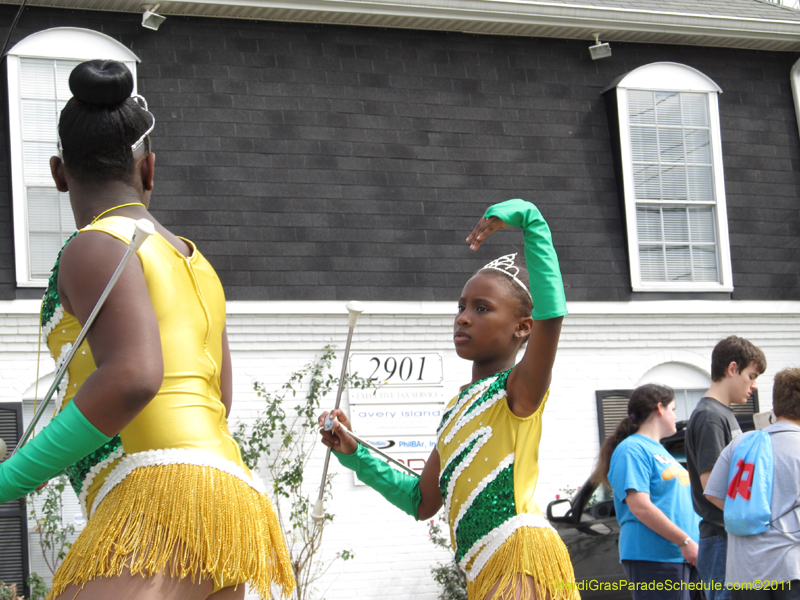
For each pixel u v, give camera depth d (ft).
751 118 35.96
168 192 29.30
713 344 34.14
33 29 28.81
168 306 5.74
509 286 8.56
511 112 33.14
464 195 32.12
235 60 30.55
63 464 5.07
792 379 13.10
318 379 29.81
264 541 5.71
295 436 29.48
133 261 5.52
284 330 29.94
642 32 34.47
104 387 5.05
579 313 32.60
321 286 30.22
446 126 32.37
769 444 12.84
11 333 27.66
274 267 29.91
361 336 30.58
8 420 27.35
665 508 15.48
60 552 26.12
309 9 30.86
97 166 5.92
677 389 33.86
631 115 34.17
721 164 34.91
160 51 29.89
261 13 30.76
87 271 5.42
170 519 5.31
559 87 33.91
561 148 33.45
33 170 28.37
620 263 33.42
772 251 35.24
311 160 30.81
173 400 5.62
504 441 7.88
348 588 29.14
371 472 9.61
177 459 5.47
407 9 31.60
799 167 36.19
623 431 16.69
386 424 30.22
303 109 30.99
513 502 7.72
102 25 29.45
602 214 33.53
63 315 5.78
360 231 30.89
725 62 36.09
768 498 12.57
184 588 5.28
